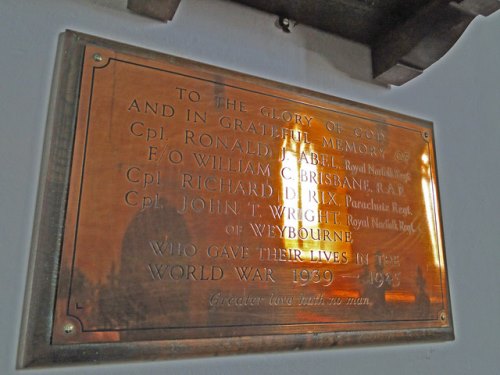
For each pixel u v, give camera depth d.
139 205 0.92
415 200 1.31
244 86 1.12
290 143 1.14
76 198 0.88
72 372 0.83
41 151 0.92
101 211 0.89
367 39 1.39
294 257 1.05
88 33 1.02
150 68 1.02
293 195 1.10
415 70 1.34
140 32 1.08
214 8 1.19
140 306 0.87
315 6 1.25
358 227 1.17
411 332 1.17
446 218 1.41
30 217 0.88
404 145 1.34
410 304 1.19
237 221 1.01
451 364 1.25
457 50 1.65
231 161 1.05
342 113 1.26
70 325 0.81
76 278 0.84
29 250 0.86
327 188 1.16
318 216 1.12
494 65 1.74
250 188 1.05
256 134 1.10
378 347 1.15
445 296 1.27
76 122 0.92
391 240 1.22
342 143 1.23
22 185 0.88
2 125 0.90
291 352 1.02
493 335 1.37
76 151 0.90
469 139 1.56
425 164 1.37
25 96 0.93
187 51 1.12
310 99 1.21
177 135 1.00
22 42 0.96
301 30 1.31
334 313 1.06
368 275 1.15
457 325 1.31
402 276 1.20
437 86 1.55
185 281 0.92
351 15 1.29
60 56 0.96
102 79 0.97
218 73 1.10
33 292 0.80
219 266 0.96
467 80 1.64
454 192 1.45
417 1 1.23
